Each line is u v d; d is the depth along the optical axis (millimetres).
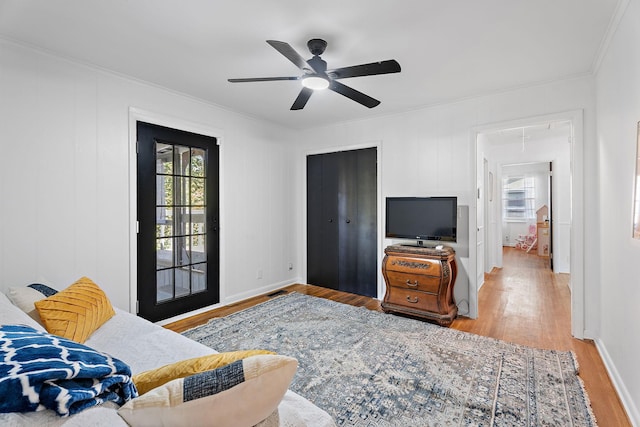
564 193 5656
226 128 3816
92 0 1830
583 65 2654
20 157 2322
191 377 806
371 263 4215
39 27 2111
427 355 2471
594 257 2766
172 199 3316
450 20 2029
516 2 1854
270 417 914
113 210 2822
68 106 2557
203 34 2201
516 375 2184
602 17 1996
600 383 2123
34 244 2385
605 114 2428
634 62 1755
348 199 4422
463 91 3236
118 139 2855
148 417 736
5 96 2256
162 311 3205
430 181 3689
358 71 2135
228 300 3850
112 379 810
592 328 2768
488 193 5688
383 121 4051
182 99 3346
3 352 729
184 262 3426
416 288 3297
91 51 2441
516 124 3158
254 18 2010
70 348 821
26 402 621
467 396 1944
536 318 3344
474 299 3369
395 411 1809
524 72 2789
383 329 2990
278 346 2619
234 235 3934
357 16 1987
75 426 645
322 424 1049
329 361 2369
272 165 4480
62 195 2525
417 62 2604
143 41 2293
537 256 7543
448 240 3439
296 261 4945
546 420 1735
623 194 2006
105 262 2771
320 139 4652
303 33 2186
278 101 3562
